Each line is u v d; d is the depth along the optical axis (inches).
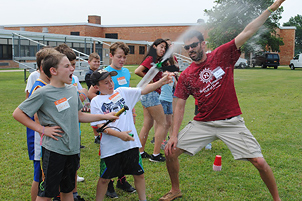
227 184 132.3
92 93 141.8
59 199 116.6
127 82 144.1
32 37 734.5
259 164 104.8
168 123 180.5
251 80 629.9
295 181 134.1
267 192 124.6
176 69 122.3
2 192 124.4
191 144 114.3
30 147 104.1
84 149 180.7
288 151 174.1
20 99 363.6
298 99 377.1
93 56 187.6
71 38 783.1
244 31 102.3
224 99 108.4
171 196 118.4
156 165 156.0
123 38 1008.2
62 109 94.3
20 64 552.1
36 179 105.1
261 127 230.4
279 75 756.0
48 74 94.5
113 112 104.1
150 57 136.7
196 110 174.7
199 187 129.5
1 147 180.4
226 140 110.7
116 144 105.7
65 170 97.5
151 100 152.3
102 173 107.3
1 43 971.9
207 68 107.6
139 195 111.3
